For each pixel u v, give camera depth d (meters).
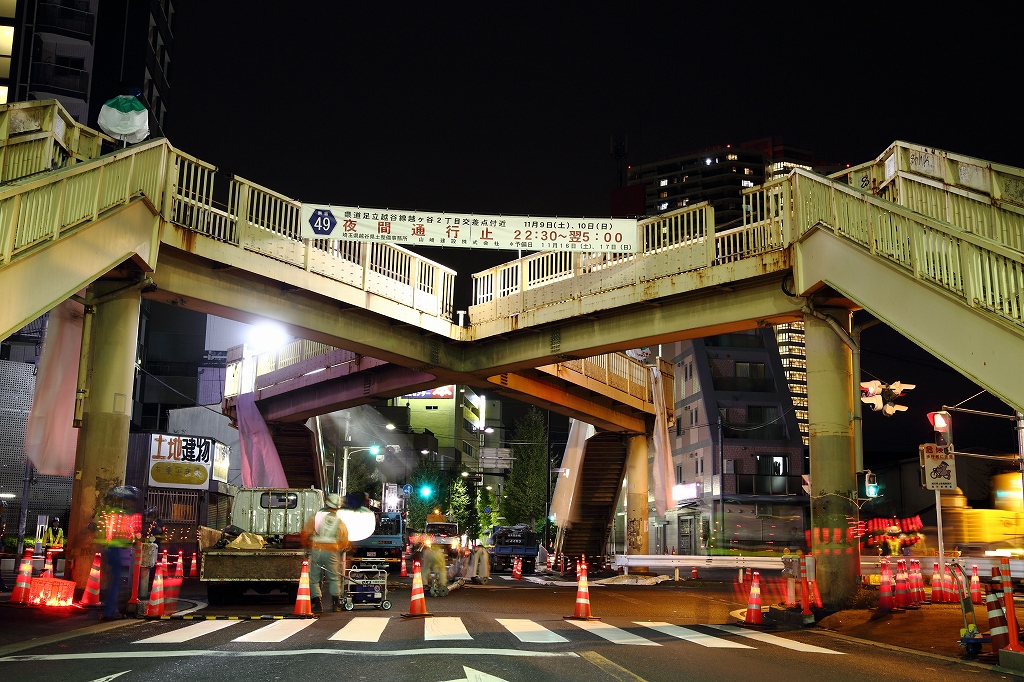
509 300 25.97
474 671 8.02
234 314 21.36
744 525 56.31
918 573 17.12
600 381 33.44
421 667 8.23
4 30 54.66
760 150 148.50
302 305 22.52
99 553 15.36
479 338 26.64
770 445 58.50
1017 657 9.31
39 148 14.16
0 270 11.05
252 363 38.12
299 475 39.81
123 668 8.06
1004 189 12.84
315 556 15.57
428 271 26.11
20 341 39.16
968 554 29.56
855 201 15.88
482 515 88.69
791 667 9.25
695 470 61.34
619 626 13.43
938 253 12.91
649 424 38.28
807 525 56.81
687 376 64.12
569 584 31.41
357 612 15.44
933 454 18.20
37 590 15.10
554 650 9.96
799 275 18.34
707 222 20.86
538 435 75.75
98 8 57.75
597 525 41.03
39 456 18.19
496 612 15.76
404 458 99.25
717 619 15.92
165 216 18.45
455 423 116.12
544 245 22.14
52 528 34.16
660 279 21.61
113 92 57.19
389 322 25.00
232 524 21.70
